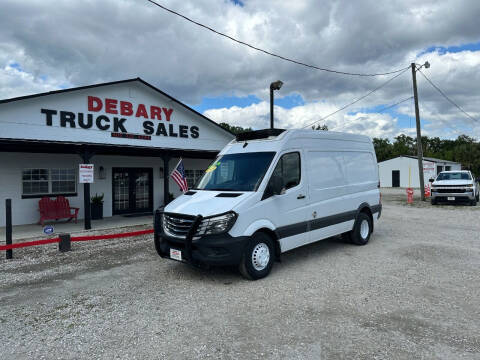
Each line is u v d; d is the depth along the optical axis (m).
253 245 5.25
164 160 12.57
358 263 6.20
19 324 3.92
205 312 4.14
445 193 16.11
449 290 4.75
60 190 12.41
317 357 3.09
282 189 5.65
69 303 4.52
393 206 16.47
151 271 5.90
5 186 11.20
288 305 4.30
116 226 10.89
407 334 3.49
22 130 11.24
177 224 5.30
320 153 6.79
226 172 6.11
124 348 3.33
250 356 3.14
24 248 7.84
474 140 63.41
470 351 3.15
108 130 13.33
